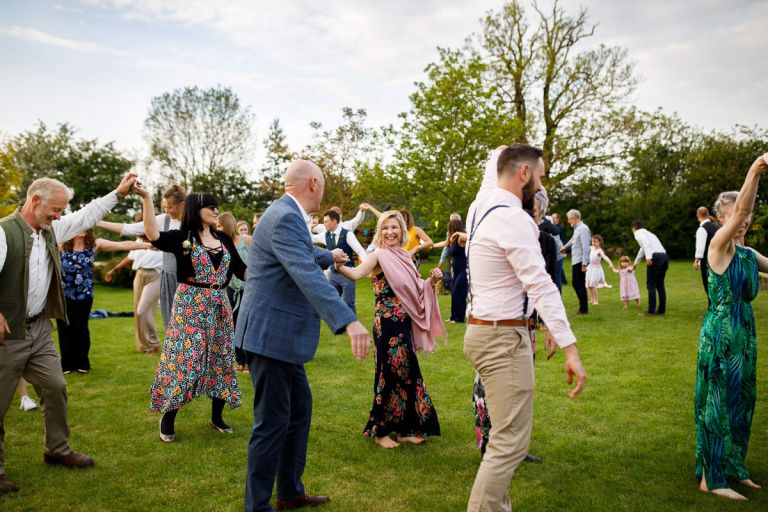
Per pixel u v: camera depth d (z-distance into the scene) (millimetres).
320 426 4148
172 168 34406
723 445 2975
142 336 6801
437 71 17656
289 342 2557
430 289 3881
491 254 2342
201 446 3760
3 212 17188
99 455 3596
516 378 2318
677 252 25344
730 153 25406
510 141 17875
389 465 3432
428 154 17516
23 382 4613
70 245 5758
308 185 2717
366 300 12016
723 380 2992
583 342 6949
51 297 3277
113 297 14250
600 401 4574
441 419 4281
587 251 9148
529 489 3059
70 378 5621
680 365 5695
